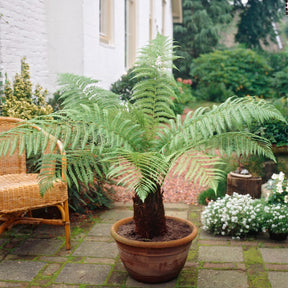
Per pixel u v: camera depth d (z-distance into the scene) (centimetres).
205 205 446
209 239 351
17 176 343
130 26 898
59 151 322
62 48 566
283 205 360
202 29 1867
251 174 474
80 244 342
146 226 275
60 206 323
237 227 352
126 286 271
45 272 291
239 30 2098
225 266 297
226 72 1436
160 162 252
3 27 471
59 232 369
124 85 692
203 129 252
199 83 1491
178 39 1897
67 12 560
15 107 425
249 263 301
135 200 278
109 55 695
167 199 468
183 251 268
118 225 298
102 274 288
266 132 491
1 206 289
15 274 288
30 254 321
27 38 522
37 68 548
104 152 271
